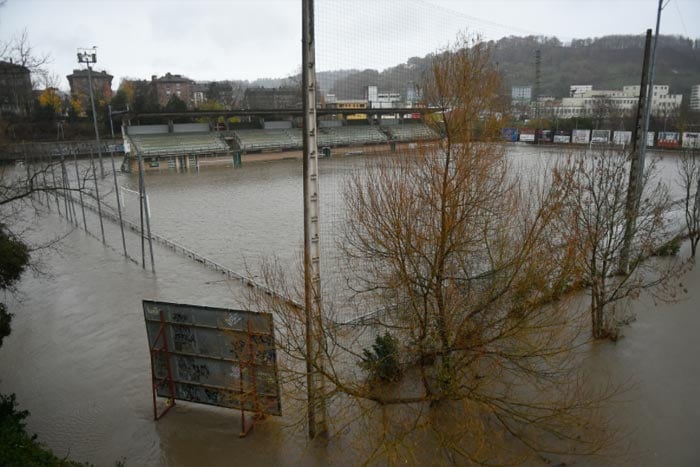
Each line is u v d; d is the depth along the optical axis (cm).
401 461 1120
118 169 7275
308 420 1211
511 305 1255
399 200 1281
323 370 1112
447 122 1161
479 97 1169
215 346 1274
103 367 1652
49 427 1333
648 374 1485
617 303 1992
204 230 3597
